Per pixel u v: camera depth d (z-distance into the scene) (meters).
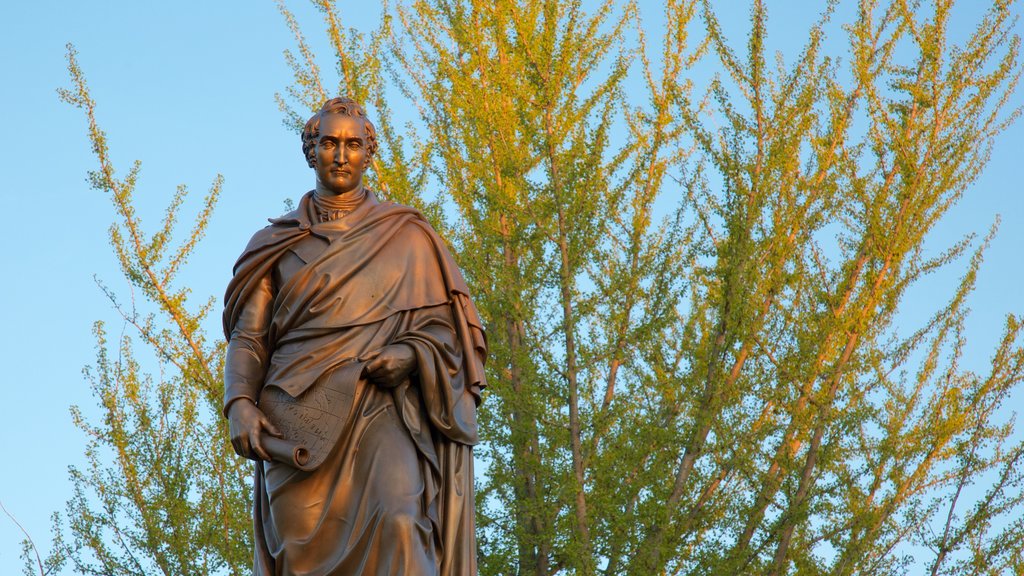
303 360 5.83
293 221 6.18
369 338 5.89
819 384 13.44
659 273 12.85
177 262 12.26
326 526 5.62
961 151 13.55
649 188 13.80
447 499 5.88
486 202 13.12
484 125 13.05
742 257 12.45
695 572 11.65
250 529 11.44
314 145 6.29
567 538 11.46
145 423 11.84
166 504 11.51
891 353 13.23
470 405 6.10
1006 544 12.04
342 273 5.96
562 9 13.22
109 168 12.26
